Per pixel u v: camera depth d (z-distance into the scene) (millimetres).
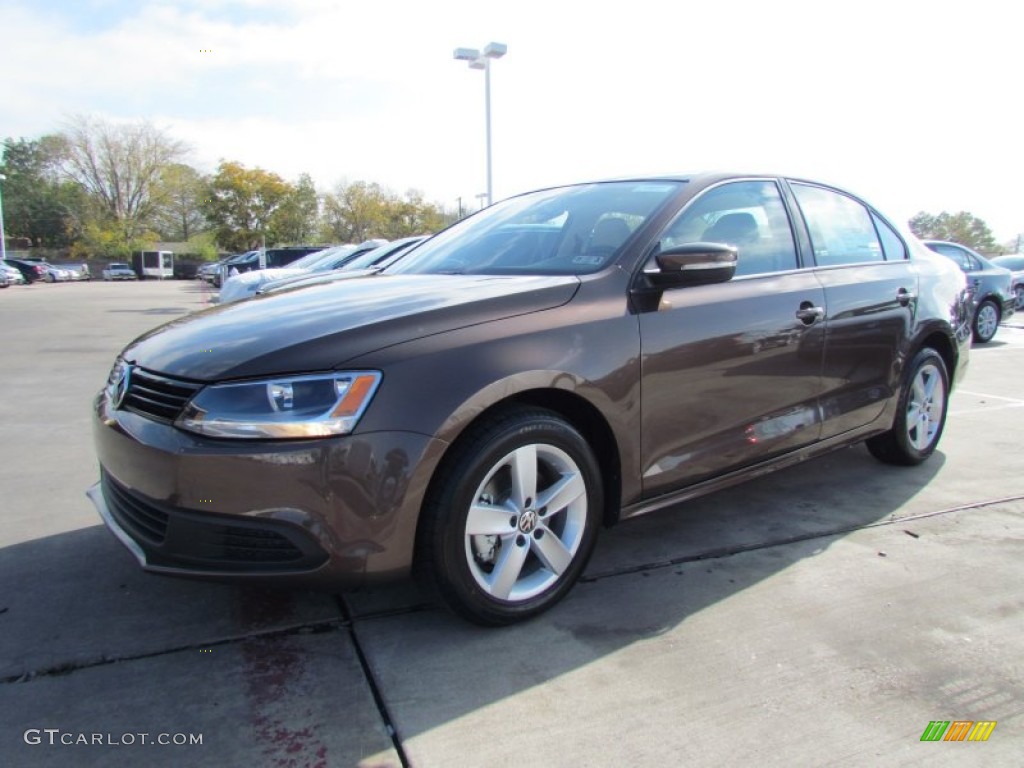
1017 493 4066
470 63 17953
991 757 1978
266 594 2840
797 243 3631
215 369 2277
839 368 3678
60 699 2197
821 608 2770
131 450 2348
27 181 71312
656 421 2873
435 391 2307
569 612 2732
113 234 62688
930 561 3182
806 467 4539
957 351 4570
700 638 2557
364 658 2422
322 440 2180
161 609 2732
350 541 2227
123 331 13102
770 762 1955
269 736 2045
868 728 2092
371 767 1931
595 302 2740
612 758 1965
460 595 2441
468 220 4078
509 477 2564
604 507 2904
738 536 3455
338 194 55000
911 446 4383
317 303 2760
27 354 9852
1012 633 2598
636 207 3225
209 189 45969
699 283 2863
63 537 3426
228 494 2178
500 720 2117
